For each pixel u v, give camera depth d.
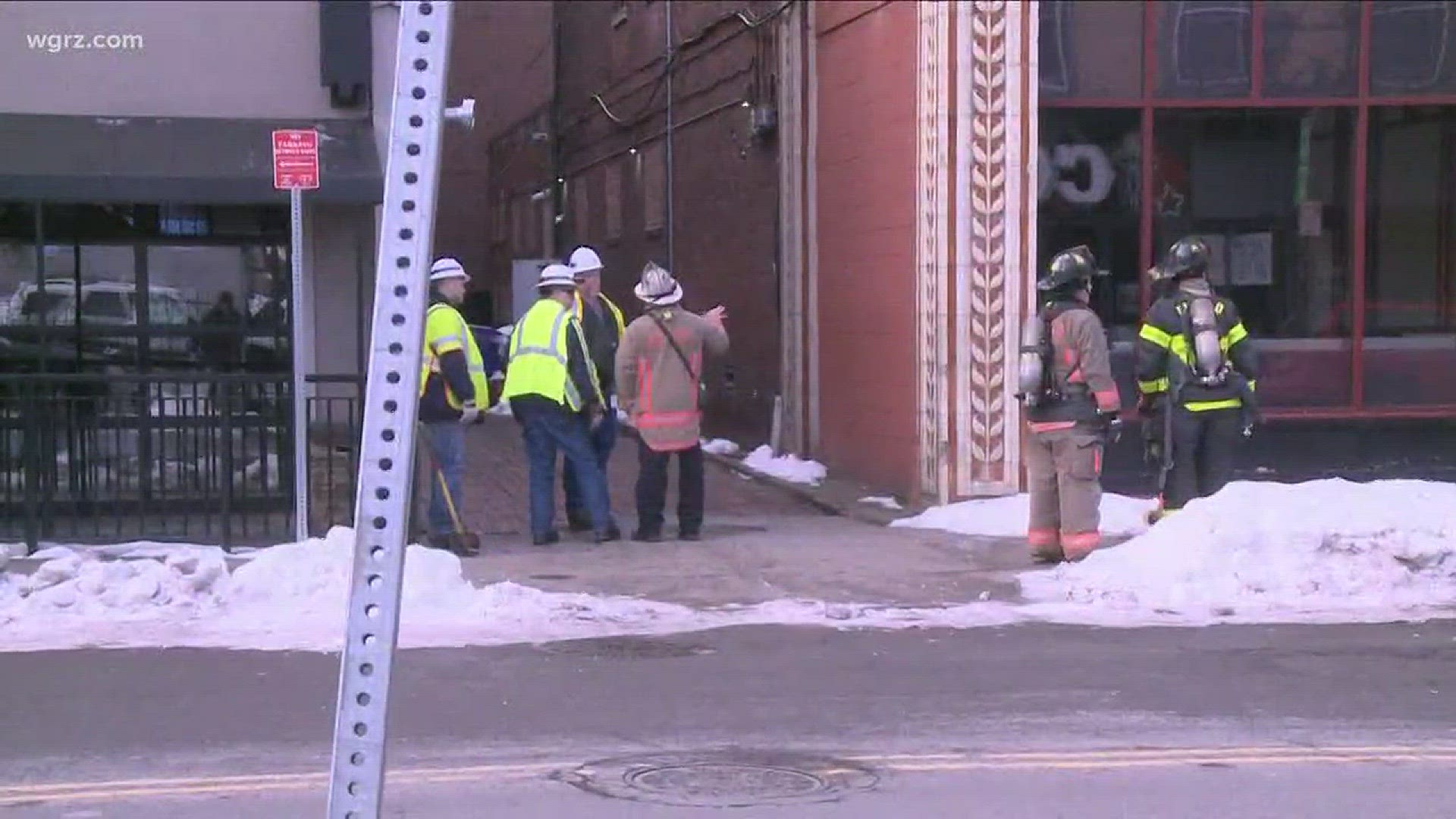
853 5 15.21
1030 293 13.12
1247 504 10.48
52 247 12.81
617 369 12.34
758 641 8.88
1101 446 10.84
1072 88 13.37
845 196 15.72
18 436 11.10
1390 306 13.85
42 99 12.12
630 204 24.61
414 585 9.47
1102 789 6.12
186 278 13.05
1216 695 7.68
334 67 12.23
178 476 11.38
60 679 7.89
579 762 6.50
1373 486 11.00
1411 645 8.77
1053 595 10.05
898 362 14.30
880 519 13.38
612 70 25.28
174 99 12.31
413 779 6.22
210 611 9.32
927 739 6.89
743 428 19.66
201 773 6.30
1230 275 13.68
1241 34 13.55
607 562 11.29
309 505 11.72
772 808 5.85
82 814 5.74
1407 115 13.77
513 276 31.56
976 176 12.97
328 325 13.00
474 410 11.53
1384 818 5.74
